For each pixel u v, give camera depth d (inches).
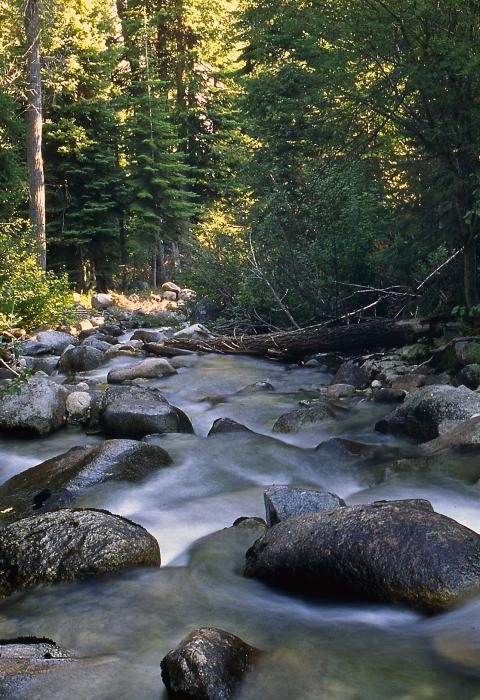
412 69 345.1
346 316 456.1
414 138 389.1
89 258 1048.2
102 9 1077.1
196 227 698.2
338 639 129.9
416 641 127.4
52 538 165.8
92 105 1003.3
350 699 108.5
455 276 417.4
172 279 1229.7
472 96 348.5
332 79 393.7
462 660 118.0
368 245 488.1
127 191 1059.9
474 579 138.9
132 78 1262.3
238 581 160.4
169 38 1288.1
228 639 118.6
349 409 327.3
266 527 186.2
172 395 387.9
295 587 154.2
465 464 227.1
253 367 448.5
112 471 231.0
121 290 1133.1
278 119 537.3
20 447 295.6
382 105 379.6
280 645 127.6
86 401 330.0
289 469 251.1
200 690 109.0
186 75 1294.3
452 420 265.1
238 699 109.7
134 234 1104.2
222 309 634.2
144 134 1088.2
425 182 399.9
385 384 362.3
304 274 505.7
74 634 138.3
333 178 497.4
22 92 838.5
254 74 839.1
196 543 185.2
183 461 252.4
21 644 132.3
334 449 260.5
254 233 541.6
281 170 547.5
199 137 1289.4
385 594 142.0
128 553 165.5
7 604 153.6
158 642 133.1
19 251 710.5
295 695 110.1
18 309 639.8
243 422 325.7
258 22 449.4
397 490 213.9
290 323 538.9
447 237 399.5
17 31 903.1
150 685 116.2
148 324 752.3
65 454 249.1
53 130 997.8
